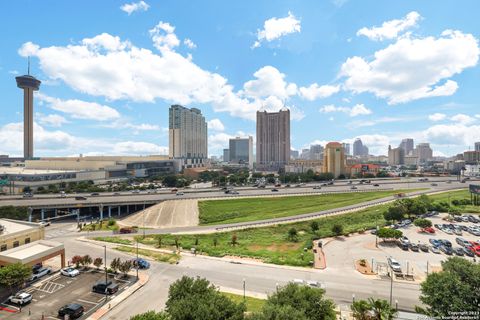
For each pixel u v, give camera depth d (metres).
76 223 99.75
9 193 148.38
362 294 43.47
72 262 53.75
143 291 45.06
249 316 28.59
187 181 196.25
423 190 147.50
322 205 116.06
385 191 144.50
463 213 101.50
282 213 103.88
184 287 33.47
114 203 111.19
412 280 48.44
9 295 43.88
